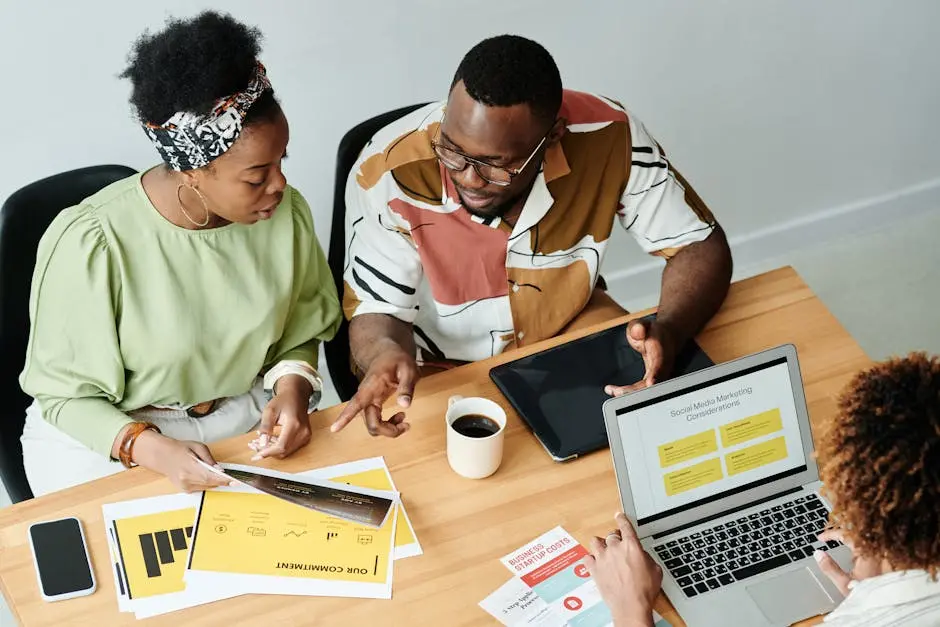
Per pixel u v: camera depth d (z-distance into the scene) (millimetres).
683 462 1447
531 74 1563
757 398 1475
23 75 2072
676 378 1445
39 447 1787
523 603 1345
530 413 1611
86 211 1658
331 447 1573
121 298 1666
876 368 1111
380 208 1817
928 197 3250
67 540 1426
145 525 1447
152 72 1455
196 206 1650
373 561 1399
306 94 2320
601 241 1926
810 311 1819
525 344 1991
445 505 1480
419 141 1804
